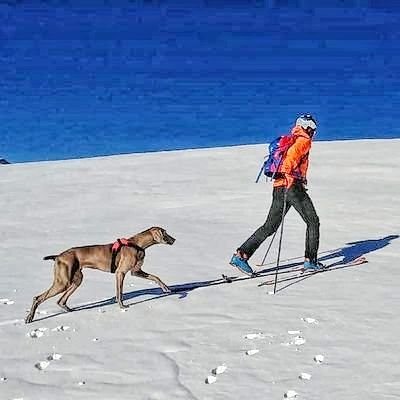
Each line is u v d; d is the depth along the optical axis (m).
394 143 27.81
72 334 7.87
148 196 18.98
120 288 8.67
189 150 29.16
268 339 7.48
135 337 7.71
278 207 9.94
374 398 5.98
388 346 7.17
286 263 10.93
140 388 6.37
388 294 8.99
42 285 10.09
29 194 20.39
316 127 9.97
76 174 24.16
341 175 20.97
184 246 12.48
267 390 6.22
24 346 7.52
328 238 12.88
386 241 12.38
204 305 8.78
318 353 7.04
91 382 6.54
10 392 6.35
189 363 6.90
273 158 9.95
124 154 29.44
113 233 14.23
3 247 13.16
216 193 18.75
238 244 12.56
